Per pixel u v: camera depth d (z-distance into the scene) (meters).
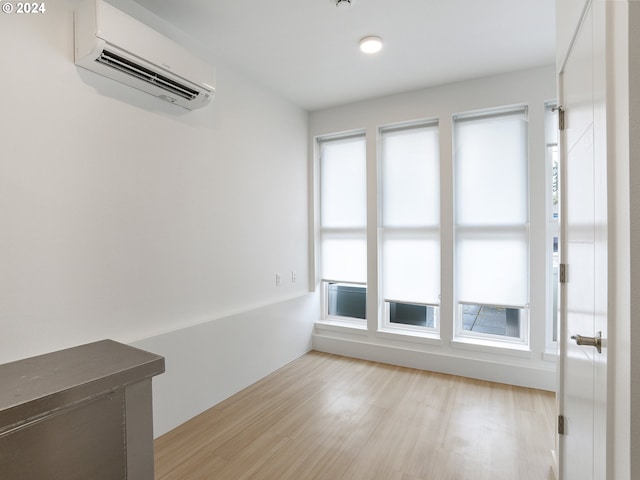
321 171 4.16
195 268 2.62
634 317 0.81
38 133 1.74
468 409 2.65
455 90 3.32
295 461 2.05
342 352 3.88
